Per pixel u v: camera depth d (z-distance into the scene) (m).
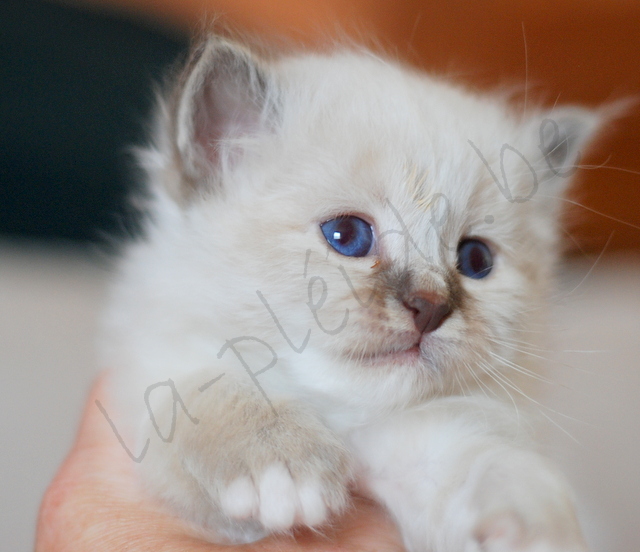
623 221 0.31
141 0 0.37
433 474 0.19
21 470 0.29
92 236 0.33
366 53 0.25
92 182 0.33
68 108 0.33
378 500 0.20
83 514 0.20
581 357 0.29
